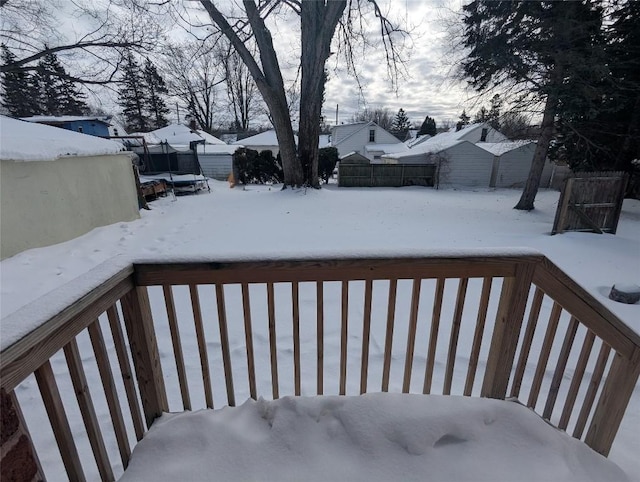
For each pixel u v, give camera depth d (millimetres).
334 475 1154
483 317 1485
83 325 1037
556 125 8250
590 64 6672
